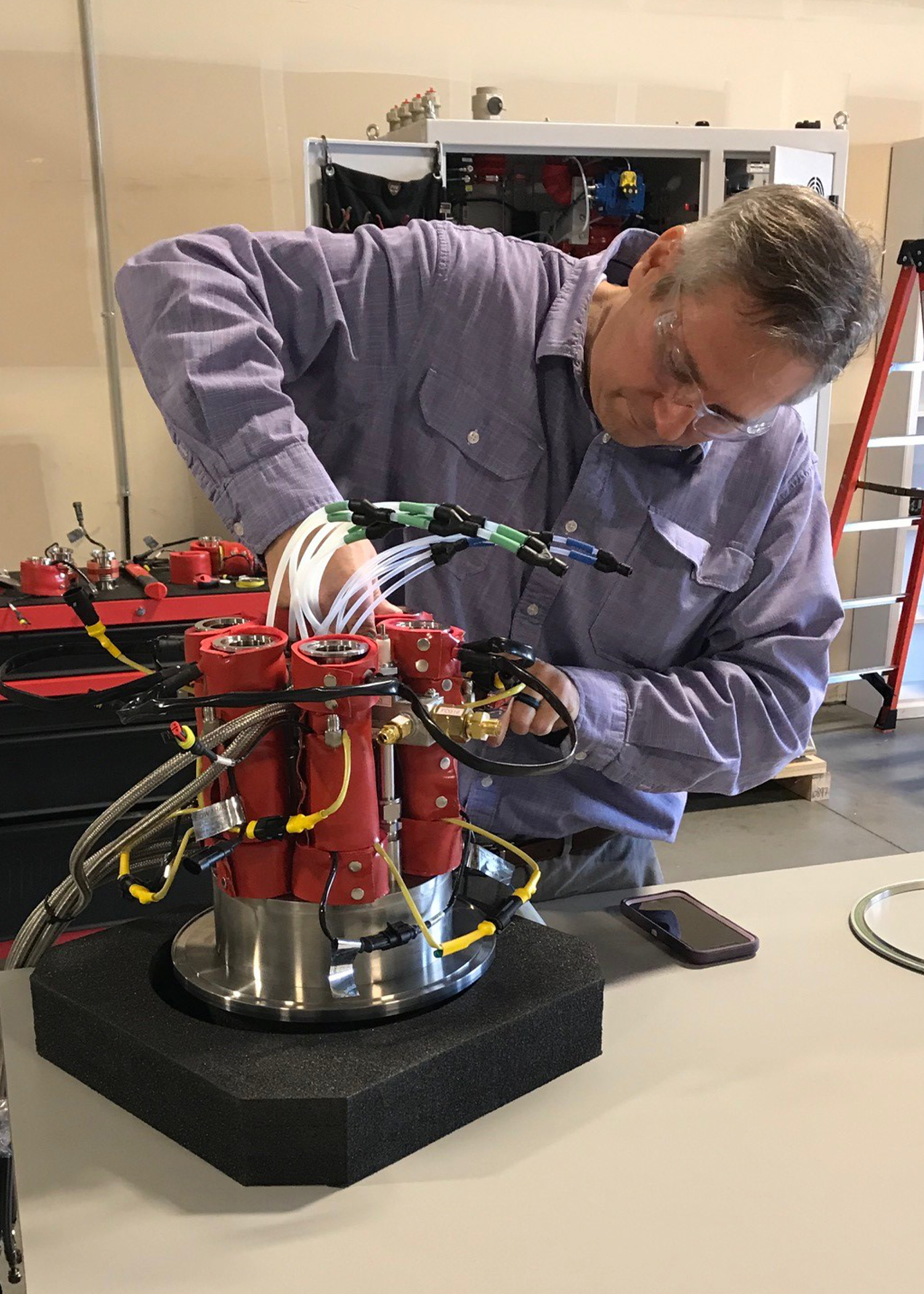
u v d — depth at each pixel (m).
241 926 0.80
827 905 1.12
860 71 3.75
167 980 0.85
